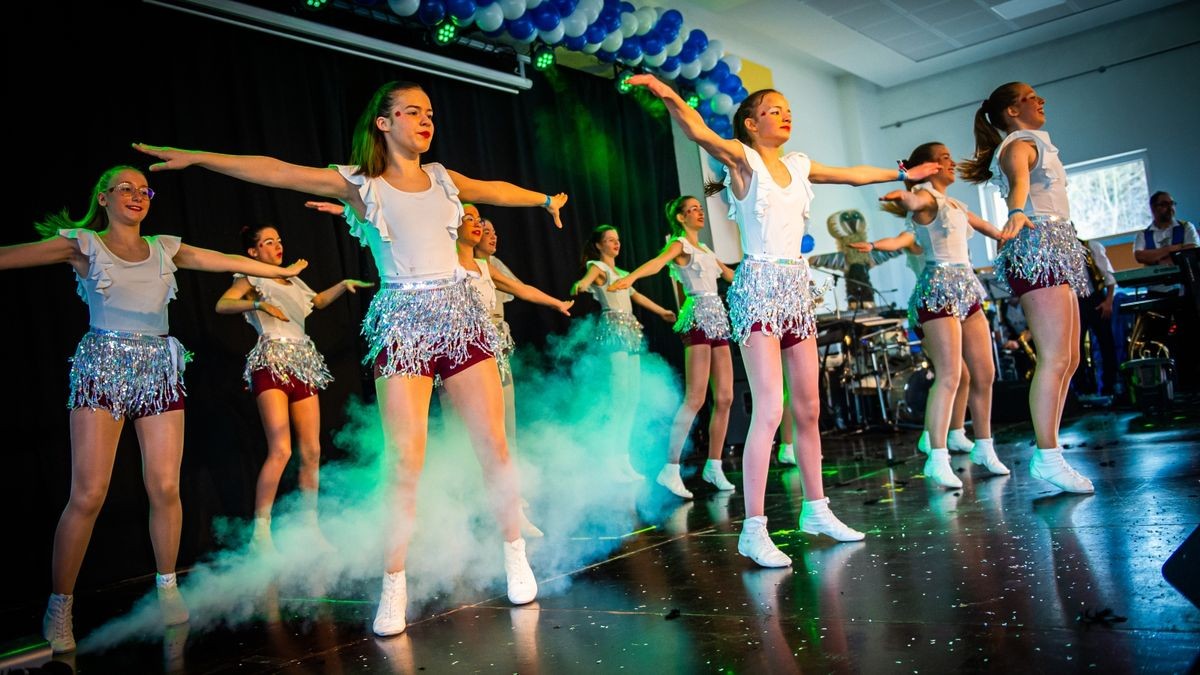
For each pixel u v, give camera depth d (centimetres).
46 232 307
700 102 764
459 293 265
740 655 187
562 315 666
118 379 287
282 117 512
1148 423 531
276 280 411
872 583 232
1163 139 977
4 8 413
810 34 930
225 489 460
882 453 571
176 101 469
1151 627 169
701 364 481
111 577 411
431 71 587
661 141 789
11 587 386
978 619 189
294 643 250
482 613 257
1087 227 1031
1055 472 329
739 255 841
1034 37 1005
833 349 847
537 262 657
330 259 521
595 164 722
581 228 698
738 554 296
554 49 620
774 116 288
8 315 401
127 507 421
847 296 860
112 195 298
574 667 194
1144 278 707
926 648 175
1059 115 1031
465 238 399
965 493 361
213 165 243
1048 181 350
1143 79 984
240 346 477
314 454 410
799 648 186
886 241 430
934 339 395
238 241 485
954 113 1090
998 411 688
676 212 509
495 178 646
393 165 265
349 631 256
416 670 208
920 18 908
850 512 349
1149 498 295
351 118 557
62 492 406
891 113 1127
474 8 542
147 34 462
